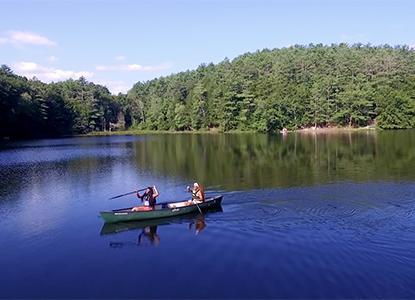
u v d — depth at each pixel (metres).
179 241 18.86
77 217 24.05
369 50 144.88
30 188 33.12
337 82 107.25
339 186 30.11
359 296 13.20
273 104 105.69
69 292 14.27
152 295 13.79
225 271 15.36
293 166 40.84
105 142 84.12
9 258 17.58
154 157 52.97
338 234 19.05
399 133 85.88
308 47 173.00
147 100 150.50
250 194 28.00
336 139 74.56
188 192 30.06
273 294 13.50
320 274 14.83
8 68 121.62
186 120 120.62
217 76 129.25
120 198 29.12
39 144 80.00
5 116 93.06
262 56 155.12
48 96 115.06
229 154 53.62
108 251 18.02
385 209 23.48
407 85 103.75
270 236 19.02
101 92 143.12
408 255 16.38
